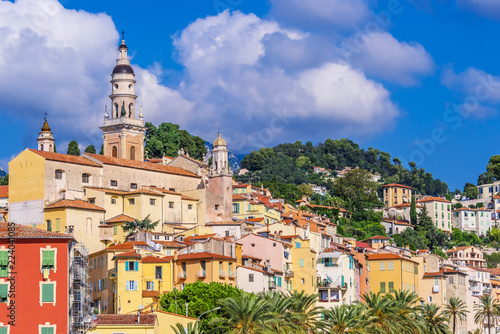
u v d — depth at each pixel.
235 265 157.50
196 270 149.88
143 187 198.12
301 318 134.12
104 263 154.25
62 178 188.88
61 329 105.31
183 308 134.62
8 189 199.00
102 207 189.25
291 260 177.62
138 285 148.25
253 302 125.25
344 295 181.25
